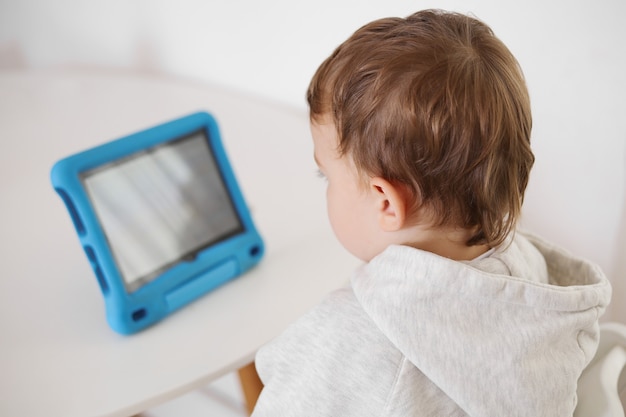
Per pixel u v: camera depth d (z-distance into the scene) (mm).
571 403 607
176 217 837
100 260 759
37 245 925
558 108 973
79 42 1550
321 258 893
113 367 738
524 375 575
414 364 586
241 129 1209
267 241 934
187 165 861
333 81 611
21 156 1130
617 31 880
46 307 821
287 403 630
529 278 662
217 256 846
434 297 576
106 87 1393
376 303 590
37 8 1560
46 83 1417
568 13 908
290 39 1231
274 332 777
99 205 772
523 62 974
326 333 625
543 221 1071
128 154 807
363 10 1104
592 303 610
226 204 884
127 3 1421
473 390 571
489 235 619
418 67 564
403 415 582
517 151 605
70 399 698
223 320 801
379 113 572
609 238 1012
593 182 992
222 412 1261
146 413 1277
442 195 592
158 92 1361
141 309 781
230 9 1283
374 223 638
